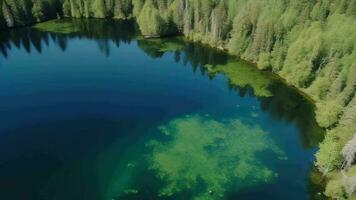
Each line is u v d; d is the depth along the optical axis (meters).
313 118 89.94
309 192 65.44
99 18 177.00
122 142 79.56
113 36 153.25
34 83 109.50
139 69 121.19
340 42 103.75
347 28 105.88
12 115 90.81
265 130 84.56
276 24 115.75
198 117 90.12
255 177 69.12
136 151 76.44
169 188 65.88
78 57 130.75
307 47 103.19
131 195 64.19
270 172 70.50
